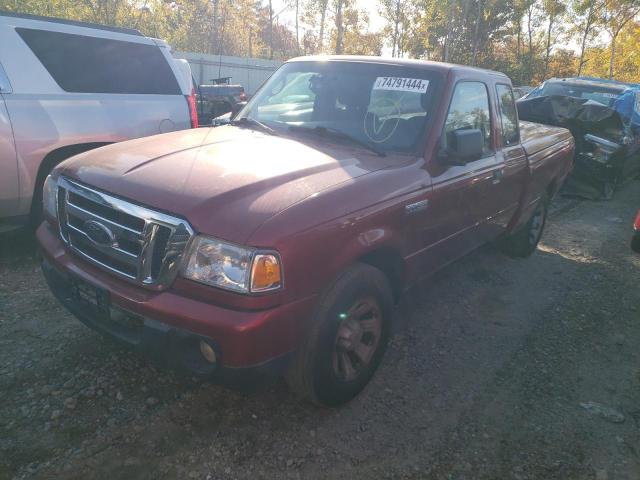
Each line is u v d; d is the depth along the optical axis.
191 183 2.58
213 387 3.11
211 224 2.35
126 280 2.54
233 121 3.99
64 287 2.91
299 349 2.64
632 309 4.77
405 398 3.21
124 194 2.55
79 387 3.01
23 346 3.37
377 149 3.42
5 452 2.51
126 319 2.57
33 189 4.67
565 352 3.92
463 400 3.23
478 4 38.28
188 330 2.33
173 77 5.82
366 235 2.80
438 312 4.44
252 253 2.28
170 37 31.78
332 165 3.01
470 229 4.11
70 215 2.85
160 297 2.40
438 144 3.51
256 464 2.57
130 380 3.11
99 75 5.17
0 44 4.56
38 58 4.77
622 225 7.90
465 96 3.91
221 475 2.49
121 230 2.54
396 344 3.84
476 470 2.66
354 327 2.90
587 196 9.36
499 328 4.23
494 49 46.31
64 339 3.48
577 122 8.97
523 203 5.09
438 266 3.82
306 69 4.13
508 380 3.49
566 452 2.84
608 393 3.43
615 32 42.78
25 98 4.58
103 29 5.32
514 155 4.71
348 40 41.84
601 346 4.04
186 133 3.61
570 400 3.32
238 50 39.62
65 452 2.54
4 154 4.43
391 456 2.71
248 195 2.52
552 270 5.69
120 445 2.62
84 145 5.01
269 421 2.88
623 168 9.69
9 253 4.84
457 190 3.64
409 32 40.22
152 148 3.13
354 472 2.58
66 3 22.14
